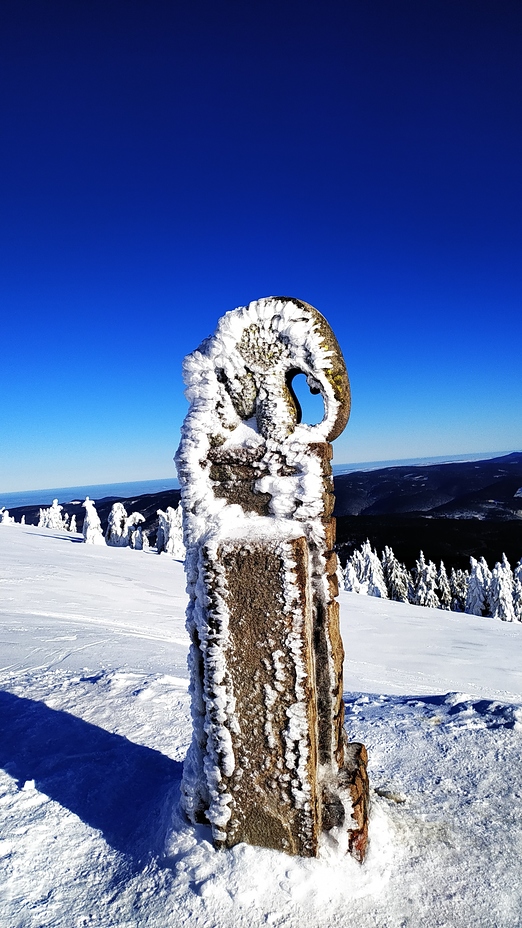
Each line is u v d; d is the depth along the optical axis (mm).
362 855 2691
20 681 5164
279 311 2695
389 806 3303
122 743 3891
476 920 2381
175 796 3029
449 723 4500
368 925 2336
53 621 8867
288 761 2598
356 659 12508
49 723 4207
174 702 4605
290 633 2572
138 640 7703
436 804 3320
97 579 17297
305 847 2592
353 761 3135
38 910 2439
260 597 2592
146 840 2852
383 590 37562
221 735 2646
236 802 2650
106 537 36781
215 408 2816
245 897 2420
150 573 20859
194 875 2531
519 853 2830
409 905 2461
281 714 2598
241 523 2746
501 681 11031
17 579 14992
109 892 2535
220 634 2635
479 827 3062
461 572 45000
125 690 4832
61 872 2689
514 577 36500
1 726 4191
